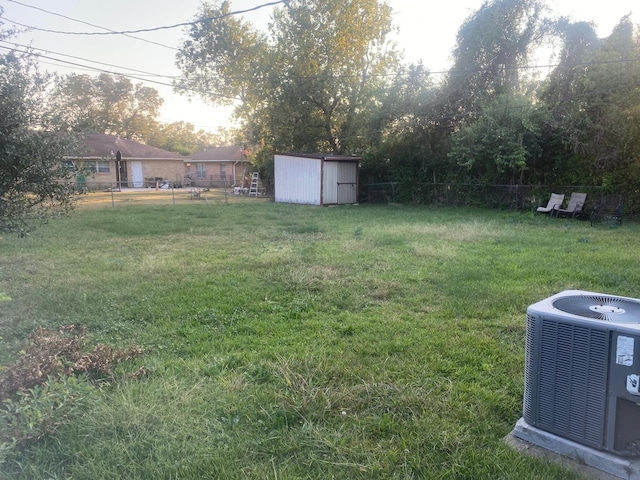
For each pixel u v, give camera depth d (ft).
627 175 42.29
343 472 6.87
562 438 7.20
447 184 57.82
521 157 45.55
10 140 12.72
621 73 41.83
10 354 11.27
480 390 9.39
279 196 67.00
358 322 13.84
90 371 10.10
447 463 7.07
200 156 127.03
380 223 40.22
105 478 6.71
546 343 7.21
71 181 14.84
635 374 6.29
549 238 30.30
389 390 9.35
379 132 62.49
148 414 8.21
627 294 16.46
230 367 10.68
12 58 13.05
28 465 6.85
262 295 16.99
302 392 9.16
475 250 25.95
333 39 68.80
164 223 40.52
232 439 7.70
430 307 15.37
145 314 14.83
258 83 75.36
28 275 20.61
